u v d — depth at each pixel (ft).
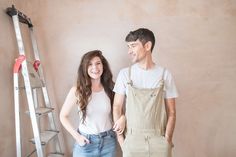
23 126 7.03
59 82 7.85
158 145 5.53
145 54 5.82
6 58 6.29
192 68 7.88
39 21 7.73
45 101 7.41
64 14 7.73
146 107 5.59
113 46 7.77
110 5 7.74
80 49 7.78
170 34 7.79
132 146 5.57
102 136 6.23
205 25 7.83
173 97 6.01
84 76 6.19
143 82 5.89
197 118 7.95
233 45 7.88
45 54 7.80
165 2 7.77
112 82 6.71
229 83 7.93
